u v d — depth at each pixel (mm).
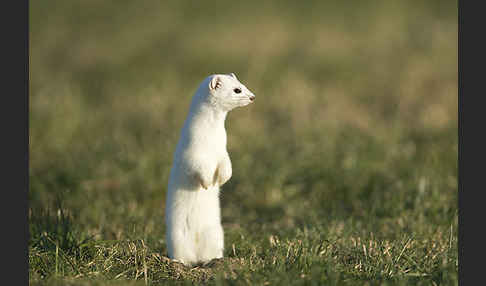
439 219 12898
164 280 9883
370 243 11203
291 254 10453
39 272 9969
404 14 39219
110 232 12805
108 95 25516
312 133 19891
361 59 30906
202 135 10555
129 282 9688
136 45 34344
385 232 12586
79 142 19391
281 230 13094
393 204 14000
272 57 30859
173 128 20406
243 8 42219
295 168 16969
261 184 16047
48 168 16969
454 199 14008
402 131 20188
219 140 10719
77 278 9688
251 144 18891
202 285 9562
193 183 10625
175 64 30500
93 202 14594
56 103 23281
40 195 14789
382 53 31516
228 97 10594
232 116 21859
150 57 32031
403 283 9312
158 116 21984
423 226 12648
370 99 24812
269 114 22578
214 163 10586
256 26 36750
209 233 10969
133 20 40000
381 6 41625
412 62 29219
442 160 16609
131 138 19641
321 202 14945
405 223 12992
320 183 15891
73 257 10430
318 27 36844
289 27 36719
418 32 34312
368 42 33688
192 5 43500
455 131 19812
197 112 10672
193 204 10773
